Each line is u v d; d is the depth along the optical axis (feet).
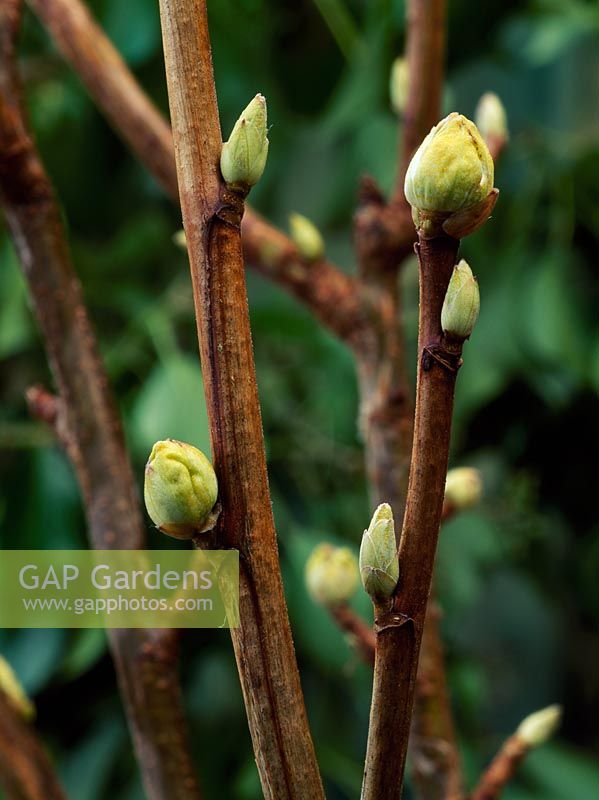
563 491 2.81
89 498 1.19
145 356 2.64
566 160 2.66
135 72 2.57
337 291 1.36
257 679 0.85
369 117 2.72
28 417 2.66
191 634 2.60
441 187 0.80
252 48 2.67
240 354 0.85
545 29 2.56
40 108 2.71
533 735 1.20
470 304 0.82
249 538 0.85
